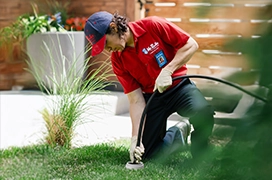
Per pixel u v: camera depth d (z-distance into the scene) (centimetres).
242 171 103
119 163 438
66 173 415
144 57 410
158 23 402
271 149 98
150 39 404
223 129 105
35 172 421
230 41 99
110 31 391
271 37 94
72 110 531
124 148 508
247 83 100
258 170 100
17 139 579
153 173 382
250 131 101
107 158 460
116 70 436
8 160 470
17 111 688
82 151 486
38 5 888
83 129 638
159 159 408
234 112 104
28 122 645
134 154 414
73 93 539
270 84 97
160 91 398
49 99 621
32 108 697
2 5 853
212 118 121
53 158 466
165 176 367
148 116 437
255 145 101
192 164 124
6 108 703
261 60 96
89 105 619
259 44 96
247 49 97
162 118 436
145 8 761
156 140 444
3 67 859
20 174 420
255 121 100
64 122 527
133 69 423
